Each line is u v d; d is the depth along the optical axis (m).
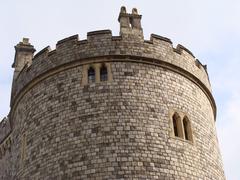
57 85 22.33
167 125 20.86
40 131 21.75
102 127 20.27
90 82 21.75
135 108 20.80
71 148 20.16
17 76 26.05
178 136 21.02
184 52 23.94
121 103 20.86
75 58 22.39
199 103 23.31
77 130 20.50
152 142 20.06
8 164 29.38
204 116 23.31
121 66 21.95
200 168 20.86
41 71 23.20
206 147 22.12
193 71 23.80
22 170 21.97
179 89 22.48
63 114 21.28
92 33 22.83
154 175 19.22
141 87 21.50
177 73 22.94
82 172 19.33
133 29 23.12
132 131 20.14
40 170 20.66
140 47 22.53
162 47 23.05
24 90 24.05
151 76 21.98
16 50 28.50
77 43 22.80
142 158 19.50
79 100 21.30
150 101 21.22
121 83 21.44
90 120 20.59
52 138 20.98
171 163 19.86
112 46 22.36
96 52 22.27
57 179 19.75
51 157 20.50
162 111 21.16
